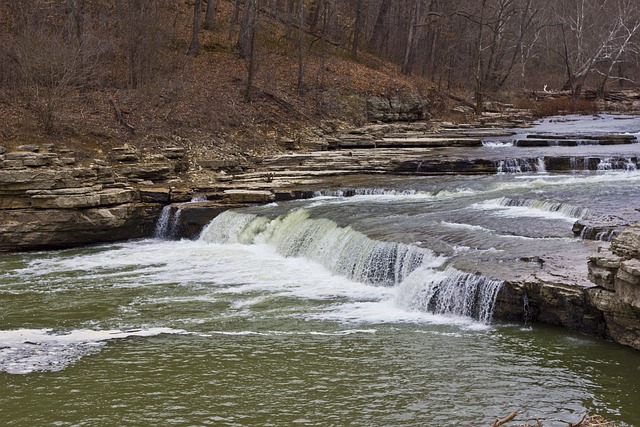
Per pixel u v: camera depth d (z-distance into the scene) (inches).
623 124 1795.0
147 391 444.1
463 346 512.4
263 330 561.0
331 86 1676.9
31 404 427.2
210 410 416.5
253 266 784.3
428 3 2224.4
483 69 2650.1
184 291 687.1
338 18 2197.3
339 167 1170.0
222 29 1830.7
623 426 385.4
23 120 1112.8
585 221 694.5
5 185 908.0
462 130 1700.3
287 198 993.5
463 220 778.8
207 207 956.0
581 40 2726.4
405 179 1082.7
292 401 426.6
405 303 616.7
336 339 534.6
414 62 2336.4
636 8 2738.7
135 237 975.6
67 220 919.0
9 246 899.4
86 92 1280.8
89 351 517.3
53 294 685.3
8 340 545.3
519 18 2866.6
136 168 1069.1
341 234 763.4
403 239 698.2
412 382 450.0
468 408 412.2
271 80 1588.3
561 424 388.2
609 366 469.4
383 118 1728.6
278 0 2150.6
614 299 494.6
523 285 549.6
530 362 478.9
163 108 1311.5
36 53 1176.8
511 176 1063.0
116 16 1544.0
